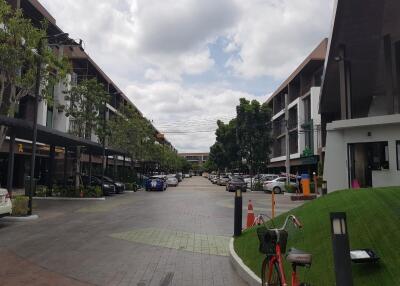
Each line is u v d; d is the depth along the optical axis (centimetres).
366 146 1991
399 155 1848
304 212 882
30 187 1673
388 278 482
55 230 1338
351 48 2234
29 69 1864
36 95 1755
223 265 852
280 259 514
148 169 7644
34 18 3431
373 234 595
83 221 1577
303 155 4669
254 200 2864
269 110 4884
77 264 854
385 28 2055
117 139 4397
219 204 2420
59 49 3206
